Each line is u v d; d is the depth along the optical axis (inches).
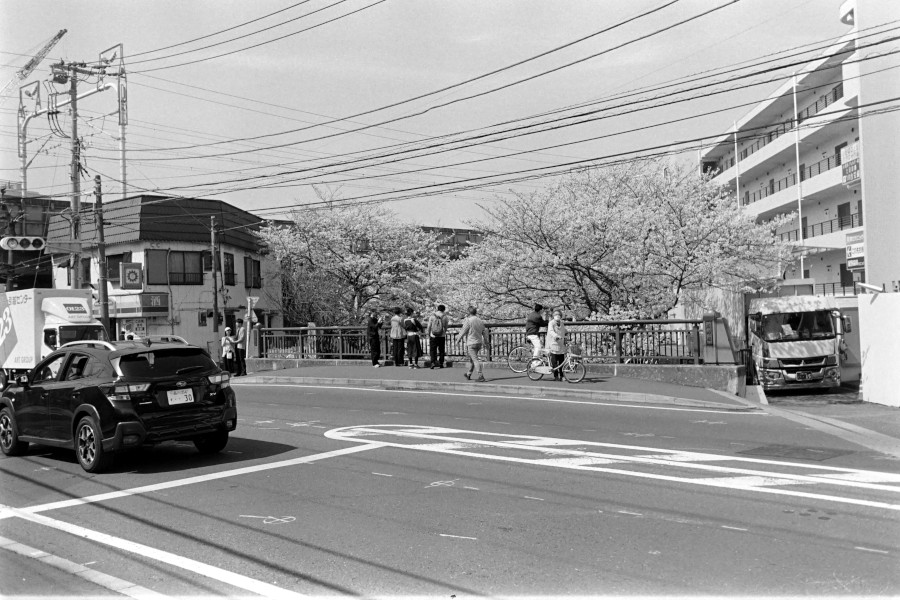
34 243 1188.5
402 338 912.3
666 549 221.3
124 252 1600.6
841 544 221.8
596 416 522.0
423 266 1697.8
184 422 373.4
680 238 949.2
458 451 394.3
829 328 825.5
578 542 230.7
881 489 292.4
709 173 1129.4
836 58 1350.9
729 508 266.2
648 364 717.9
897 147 1115.9
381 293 1701.5
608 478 321.1
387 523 258.8
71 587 204.4
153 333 1569.9
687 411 547.2
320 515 272.4
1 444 434.0
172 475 354.9
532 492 299.0
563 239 972.6
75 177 1227.2
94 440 362.3
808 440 418.3
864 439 421.7
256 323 1112.2
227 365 975.6
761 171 1895.9
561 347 705.6
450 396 664.4
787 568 201.9
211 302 1644.9
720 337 683.4
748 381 825.5
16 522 277.4
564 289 1013.2
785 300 846.5
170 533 255.9
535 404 594.2
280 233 1706.4
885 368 652.1
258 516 274.1
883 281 1112.2
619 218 960.9
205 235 1638.8
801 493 286.8
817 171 1585.9
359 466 361.4
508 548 226.7
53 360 418.3
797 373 804.6
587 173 1111.6
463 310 1095.6
